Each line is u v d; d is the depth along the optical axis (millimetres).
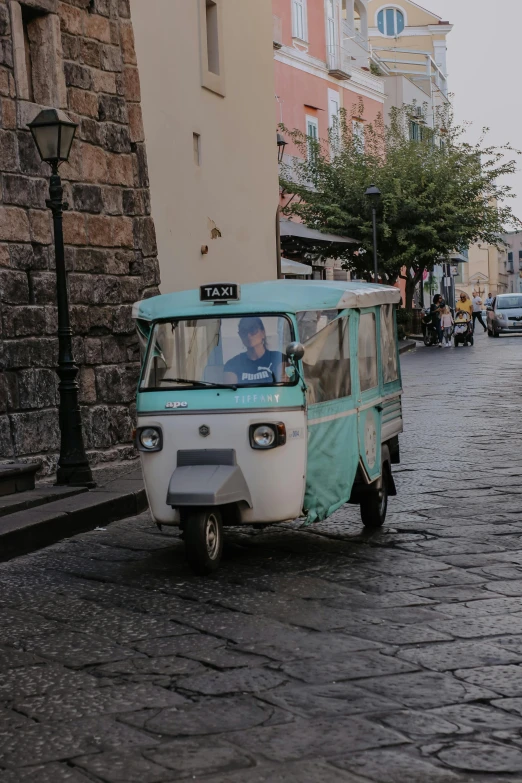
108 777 4344
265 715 4941
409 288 40875
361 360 8883
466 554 8117
